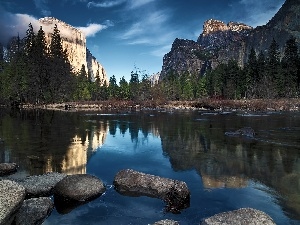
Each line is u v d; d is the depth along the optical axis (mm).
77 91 105375
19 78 87312
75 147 21516
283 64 106250
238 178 13617
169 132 29469
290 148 20594
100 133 29281
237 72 109000
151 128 33062
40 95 89188
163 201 10953
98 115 52531
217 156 18328
